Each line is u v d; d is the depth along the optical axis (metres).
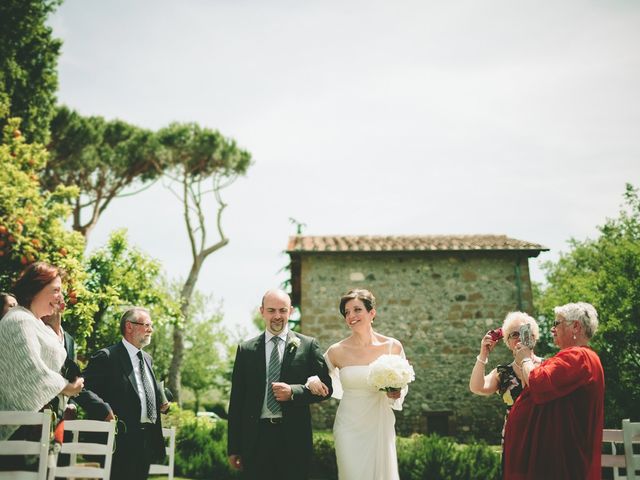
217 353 23.72
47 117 12.23
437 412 10.80
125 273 8.27
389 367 3.60
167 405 4.44
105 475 3.65
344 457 3.75
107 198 16.56
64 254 7.13
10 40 11.35
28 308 3.04
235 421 3.62
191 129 17.45
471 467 7.36
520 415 2.96
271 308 3.73
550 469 2.75
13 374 2.77
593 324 3.02
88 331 6.98
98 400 3.79
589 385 2.81
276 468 3.44
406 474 7.57
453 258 11.66
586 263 15.70
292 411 3.54
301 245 11.81
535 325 3.49
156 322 8.47
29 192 7.27
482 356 3.62
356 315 4.01
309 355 3.77
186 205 17.45
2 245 6.69
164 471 5.25
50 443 2.90
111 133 16.88
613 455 3.27
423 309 11.39
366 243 12.02
